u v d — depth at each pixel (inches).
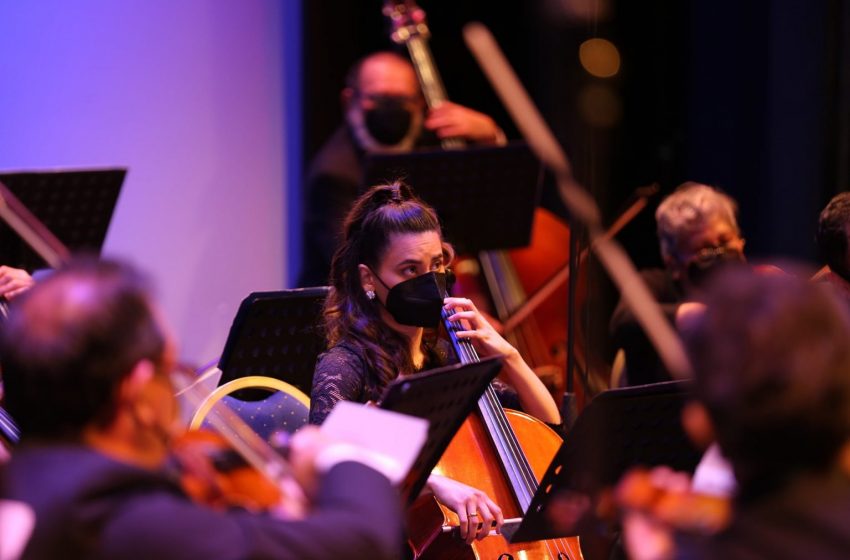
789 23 620.7
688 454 315.9
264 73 667.4
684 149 631.8
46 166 625.9
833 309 176.4
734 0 625.6
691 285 429.7
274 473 238.2
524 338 546.6
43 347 198.4
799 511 169.0
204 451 241.0
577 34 303.3
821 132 616.7
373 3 663.8
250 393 398.9
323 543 197.0
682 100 630.5
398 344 348.2
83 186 462.3
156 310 208.7
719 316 178.7
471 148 501.7
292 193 673.0
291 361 398.3
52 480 193.9
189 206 655.8
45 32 623.5
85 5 630.5
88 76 632.4
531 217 529.3
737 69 630.5
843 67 611.5
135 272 211.9
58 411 201.0
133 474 197.0
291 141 672.4
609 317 485.7
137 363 201.9
